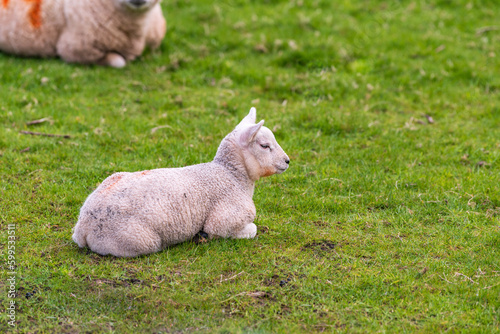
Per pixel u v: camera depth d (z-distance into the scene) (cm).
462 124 2231
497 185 1720
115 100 2312
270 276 1254
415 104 2412
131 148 1922
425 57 2816
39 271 1235
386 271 1287
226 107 2294
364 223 1520
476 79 2616
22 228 1422
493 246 1405
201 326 1097
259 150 1371
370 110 2348
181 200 1298
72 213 1512
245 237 1393
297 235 1440
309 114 2222
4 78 2422
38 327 1080
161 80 2536
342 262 1323
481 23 3170
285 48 2833
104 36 2591
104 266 1252
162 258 1294
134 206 1260
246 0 3372
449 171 1833
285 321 1115
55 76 2459
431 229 1496
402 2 3397
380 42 2925
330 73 2616
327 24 3089
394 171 1841
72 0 2575
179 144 1959
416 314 1142
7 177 1684
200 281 1224
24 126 2034
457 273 1270
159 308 1135
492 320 1120
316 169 1838
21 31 2645
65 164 1792
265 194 1662
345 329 1091
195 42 2888
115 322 1102
